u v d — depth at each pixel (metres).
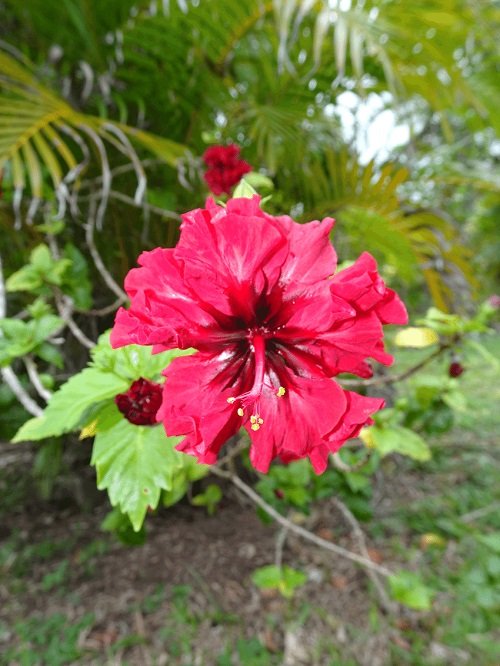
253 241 0.16
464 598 0.67
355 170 0.53
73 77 0.59
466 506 0.88
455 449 1.07
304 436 0.18
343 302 0.16
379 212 0.56
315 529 0.81
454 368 0.48
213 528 0.81
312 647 0.61
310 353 0.18
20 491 0.87
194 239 0.16
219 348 0.18
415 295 1.20
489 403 1.29
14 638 0.62
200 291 0.17
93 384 0.23
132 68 0.58
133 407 0.22
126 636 0.62
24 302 0.58
